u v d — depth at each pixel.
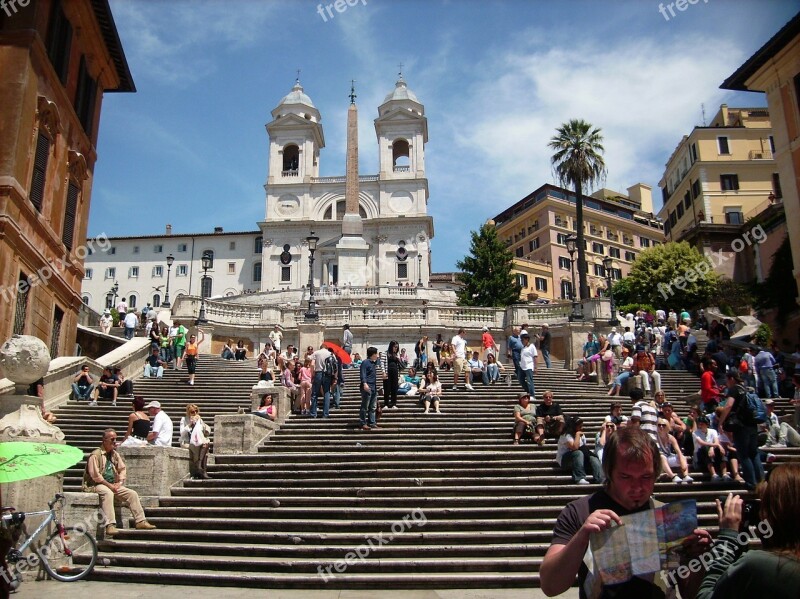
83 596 7.70
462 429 14.88
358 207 73.31
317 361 16.70
